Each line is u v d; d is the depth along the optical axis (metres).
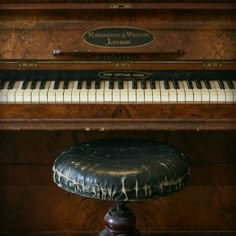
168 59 2.09
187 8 2.06
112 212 1.92
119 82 2.05
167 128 1.98
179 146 2.30
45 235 2.42
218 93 1.98
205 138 2.30
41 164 2.33
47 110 1.97
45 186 2.37
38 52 2.09
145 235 2.43
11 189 2.37
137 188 1.67
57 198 2.39
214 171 2.35
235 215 2.41
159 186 1.69
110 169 1.70
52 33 2.10
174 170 1.74
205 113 1.98
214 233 2.43
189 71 2.10
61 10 2.09
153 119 1.98
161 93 1.98
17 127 1.98
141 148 1.88
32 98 1.97
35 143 2.30
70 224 2.42
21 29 2.09
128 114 1.98
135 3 2.07
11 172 2.34
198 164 2.34
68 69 2.10
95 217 2.42
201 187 2.38
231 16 2.09
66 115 1.98
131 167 1.71
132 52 2.08
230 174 2.36
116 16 2.10
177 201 2.40
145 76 2.10
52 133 2.29
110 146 1.90
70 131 2.28
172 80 2.09
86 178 1.69
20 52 2.09
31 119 1.98
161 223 2.43
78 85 2.03
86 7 2.07
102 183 1.67
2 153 2.31
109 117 1.98
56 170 1.80
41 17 2.10
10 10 2.08
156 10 2.09
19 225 2.41
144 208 2.41
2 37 2.09
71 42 2.10
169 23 2.10
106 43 2.10
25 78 2.10
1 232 2.41
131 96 1.97
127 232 1.90
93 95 1.97
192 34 2.10
